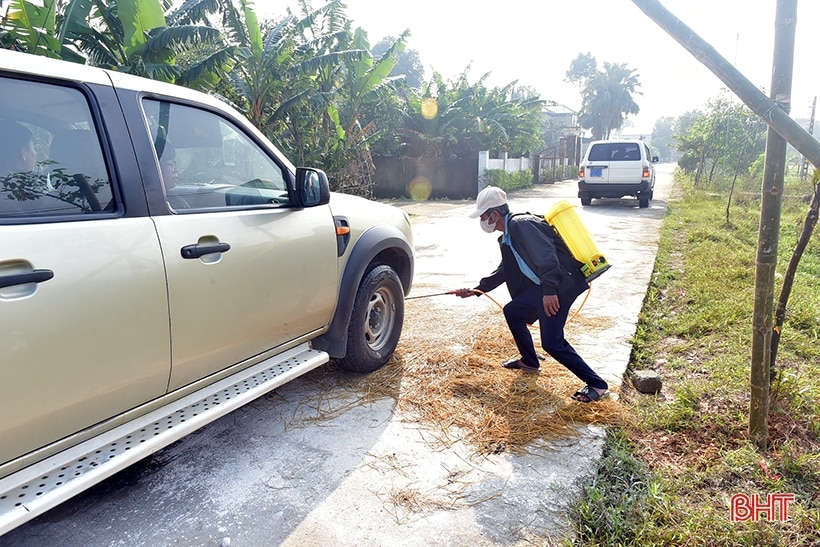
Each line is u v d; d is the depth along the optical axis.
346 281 3.48
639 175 14.43
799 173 17.00
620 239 9.70
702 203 14.61
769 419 3.09
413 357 4.20
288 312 3.03
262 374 2.98
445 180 20.80
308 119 12.52
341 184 14.19
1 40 7.23
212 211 2.61
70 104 2.12
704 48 2.20
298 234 3.04
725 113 16.38
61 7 8.34
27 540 2.31
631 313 5.25
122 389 2.19
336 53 11.47
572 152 37.44
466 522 2.40
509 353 4.25
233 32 10.97
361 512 2.47
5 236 1.79
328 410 3.42
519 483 2.67
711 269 6.69
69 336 1.94
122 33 8.72
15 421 1.83
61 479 1.98
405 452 2.96
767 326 2.75
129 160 2.26
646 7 2.23
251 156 2.93
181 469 2.81
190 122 2.63
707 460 2.81
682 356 4.29
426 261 7.96
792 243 8.45
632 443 3.01
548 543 2.28
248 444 3.05
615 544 2.23
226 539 2.30
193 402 2.59
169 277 2.29
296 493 2.62
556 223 3.41
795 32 2.42
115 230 2.12
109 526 2.40
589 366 3.77
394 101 18.78
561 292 3.35
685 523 2.33
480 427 3.18
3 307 1.75
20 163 1.94
